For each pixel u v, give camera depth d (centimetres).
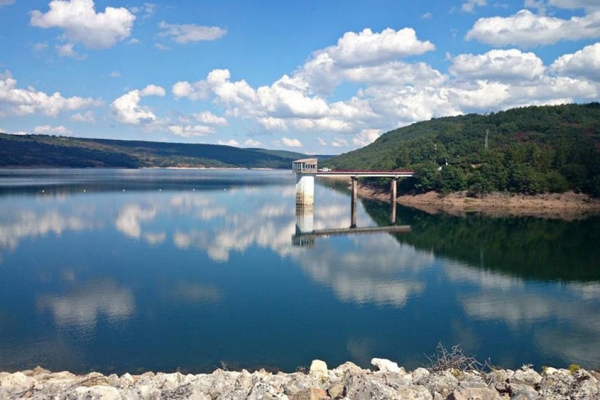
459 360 3192
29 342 4012
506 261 7544
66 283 5891
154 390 2247
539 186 16225
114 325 4441
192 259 7319
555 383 2488
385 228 10938
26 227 10019
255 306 5059
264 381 2428
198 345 4000
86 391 2058
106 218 11531
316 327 4456
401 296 5503
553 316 4844
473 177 17125
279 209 14588
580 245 9094
